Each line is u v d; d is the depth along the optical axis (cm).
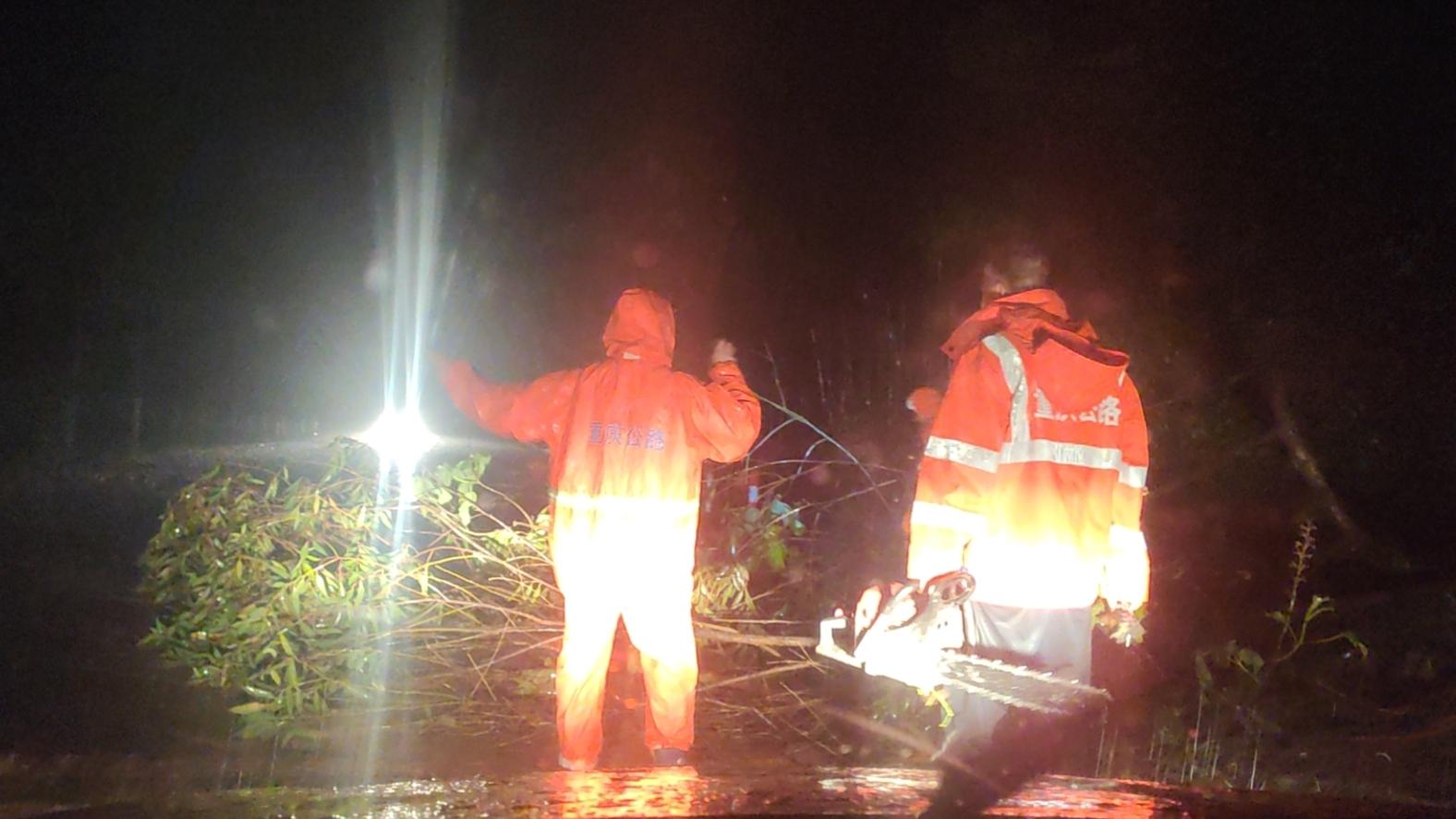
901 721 610
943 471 377
